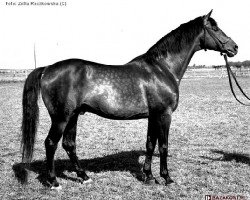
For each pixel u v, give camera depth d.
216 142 9.38
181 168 6.88
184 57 6.04
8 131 10.99
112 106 5.41
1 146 8.88
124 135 10.45
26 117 5.40
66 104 5.29
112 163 7.29
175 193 5.50
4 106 17.83
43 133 10.84
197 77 48.66
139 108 5.56
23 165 6.99
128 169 6.87
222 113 14.81
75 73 5.31
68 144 5.95
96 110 5.47
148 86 5.55
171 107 5.71
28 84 5.44
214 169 6.80
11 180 6.10
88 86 5.33
